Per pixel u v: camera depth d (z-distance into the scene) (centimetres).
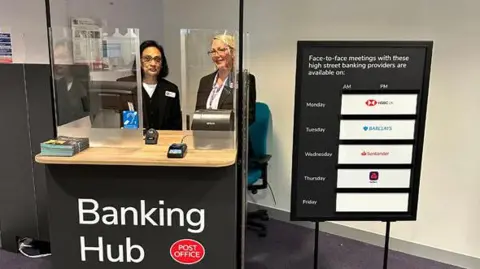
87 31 203
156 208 199
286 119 342
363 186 203
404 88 193
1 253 296
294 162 201
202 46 212
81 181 198
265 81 347
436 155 279
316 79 194
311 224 346
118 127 207
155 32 414
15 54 292
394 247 305
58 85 206
